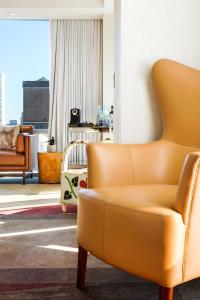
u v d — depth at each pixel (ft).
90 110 20.44
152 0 6.97
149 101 7.00
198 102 5.94
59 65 20.25
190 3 7.01
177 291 4.98
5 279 5.33
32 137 17.21
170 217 3.72
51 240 7.33
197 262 3.96
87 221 4.75
